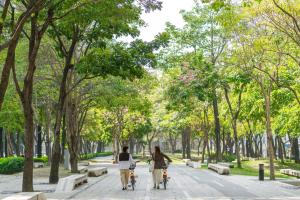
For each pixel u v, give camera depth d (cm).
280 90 4041
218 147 4756
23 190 2053
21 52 3108
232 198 1861
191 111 5228
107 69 2419
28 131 2062
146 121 7288
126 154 2262
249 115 4775
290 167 5047
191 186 2453
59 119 2586
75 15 1817
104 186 2472
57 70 3497
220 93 4906
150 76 3925
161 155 2295
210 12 4512
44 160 5334
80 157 7194
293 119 4097
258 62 2789
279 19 2334
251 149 7631
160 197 1906
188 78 4081
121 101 3856
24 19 1404
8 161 3666
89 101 3928
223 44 4394
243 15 2453
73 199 1841
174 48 4691
